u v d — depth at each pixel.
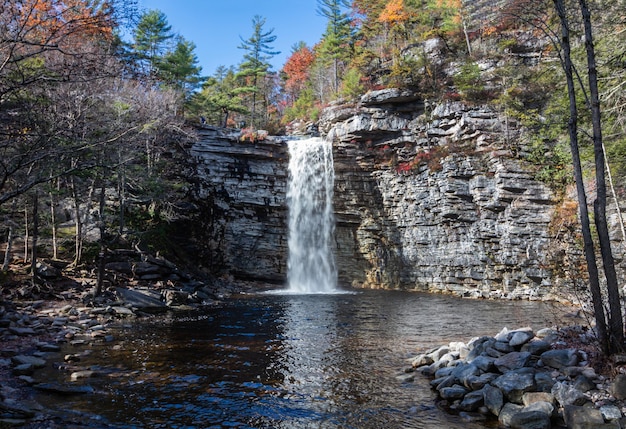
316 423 7.63
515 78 31.83
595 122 9.19
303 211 36.81
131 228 28.64
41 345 12.21
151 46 38.41
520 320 18.64
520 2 11.96
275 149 36.47
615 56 15.36
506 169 29.31
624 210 23.42
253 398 8.81
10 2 8.75
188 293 23.50
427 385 9.68
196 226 34.03
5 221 21.47
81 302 18.75
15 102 11.21
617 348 8.47
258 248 35.81
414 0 48.12
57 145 11.49
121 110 20.77
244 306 23.16
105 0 9.23
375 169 36.56
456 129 32.69
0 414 7.22
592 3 15.48
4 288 18.59
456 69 35.81
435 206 32.19
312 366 11.22
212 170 34.81
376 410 8.22
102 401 8.38
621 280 21.25
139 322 17.17
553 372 8.59
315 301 26.05
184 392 9.07
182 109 40.03
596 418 6.80
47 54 11.77
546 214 28.28
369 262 36.12
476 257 30.12
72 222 29.00
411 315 20.36
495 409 7.81
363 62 44.75
